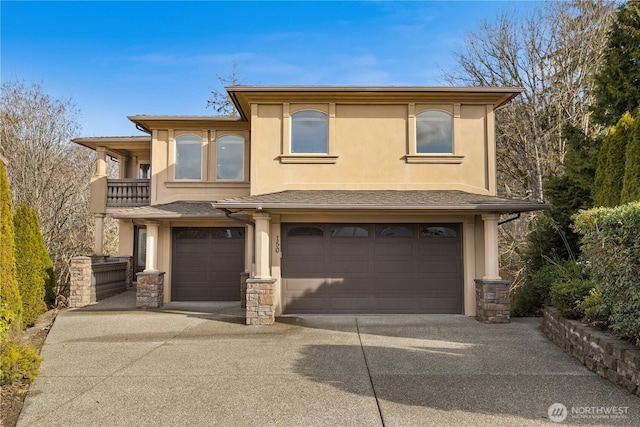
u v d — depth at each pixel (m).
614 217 5.97
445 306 11.91
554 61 21.81
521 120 22.62
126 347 8.53
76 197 23.47
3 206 9.20
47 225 20.42
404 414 5.18
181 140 15.80
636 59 13.45
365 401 5.60
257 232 11.09
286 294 11.94
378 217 11.95
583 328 7.31
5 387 6.13
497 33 23.30
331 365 7.21
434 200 10.92
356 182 12.57
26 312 11.37
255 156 12.55
